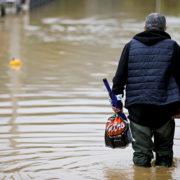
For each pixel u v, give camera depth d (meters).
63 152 10.73
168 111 9.37
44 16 53.19
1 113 14.50
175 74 9.38
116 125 9.72
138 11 58.22
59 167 9.71
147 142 9.63
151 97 9.27
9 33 37.28
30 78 20.30
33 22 46.44
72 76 20.70
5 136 12.06
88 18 50.53
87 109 14.95
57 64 23.94
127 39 33.88
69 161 10.10
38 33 37.47
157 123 9.48
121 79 9.61
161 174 9.32
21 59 25.58
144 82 9.34
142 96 9.32
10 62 24.12
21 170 9.52
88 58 25.77
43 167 9.71
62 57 26.20
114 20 48.22
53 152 10.73
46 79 20.05
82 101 16.05
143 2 71.75
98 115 14.20
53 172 9.41
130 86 9.48
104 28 41.09
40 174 9.27
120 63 9.61
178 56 9.38
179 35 34.34
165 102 9.25
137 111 9.47
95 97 16.67
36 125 13.12
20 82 19.44
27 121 13.55
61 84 18.98
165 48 9.37
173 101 9.20
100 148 11.04
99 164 9.92
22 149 10.95
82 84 18.98
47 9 63.28
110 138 9.77
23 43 31.75
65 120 13.62
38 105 15.52
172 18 48.56
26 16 53.22
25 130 12.61
